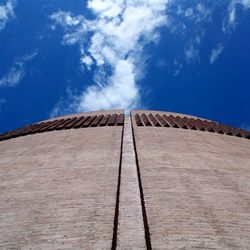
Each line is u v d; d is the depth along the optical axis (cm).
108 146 1377
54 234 670
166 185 920
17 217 768
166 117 2280
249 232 680
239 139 1803
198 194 868
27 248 626
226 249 605
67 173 1056
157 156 1205
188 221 708
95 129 1766
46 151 1378
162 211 752
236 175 1067
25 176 1066
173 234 648
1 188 984
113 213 745
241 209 796
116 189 894
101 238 640
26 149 1463
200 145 1442
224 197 863
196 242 623
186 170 1062
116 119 2036
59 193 891
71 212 766
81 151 1317
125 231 684
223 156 1304
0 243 656
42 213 775
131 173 1049
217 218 732
